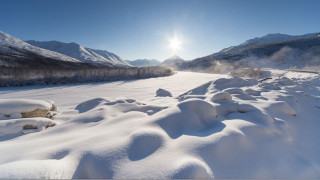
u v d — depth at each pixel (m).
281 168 3.04
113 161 2.53
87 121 4.62
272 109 5.26
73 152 2.73
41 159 2.64
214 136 3.20
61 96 20.28
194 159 2.49
